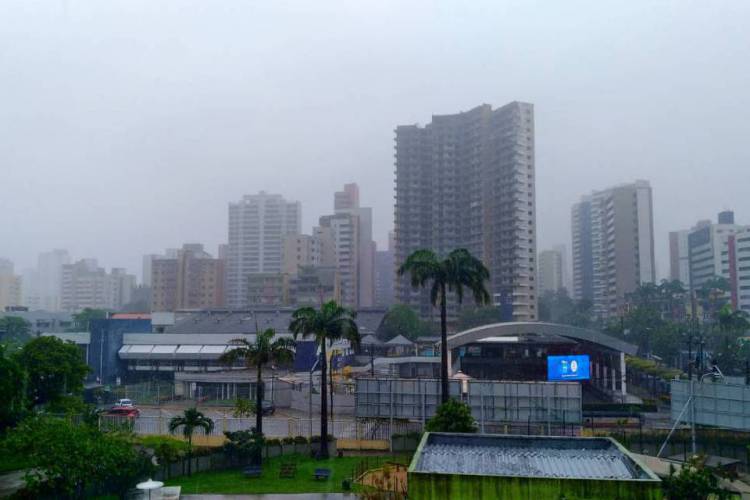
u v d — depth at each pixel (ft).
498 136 623.36
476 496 80.28
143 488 122.42
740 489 138.31
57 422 128.06
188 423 157.28
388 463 162.50
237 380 288.71
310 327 170.40
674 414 169.99
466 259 184.34
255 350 168.25
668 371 316.60
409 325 486.38
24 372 162.40
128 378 366.43
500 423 182.91
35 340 208.54
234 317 404.36
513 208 600.39
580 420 178.70
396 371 331.36
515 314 588.09
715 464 149.89
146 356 363.76
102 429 171.01
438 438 108.27
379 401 191.21
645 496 77.36
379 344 419.33
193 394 293.02
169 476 146.10
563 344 294.25
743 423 155.33
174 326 404.36
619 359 273.75
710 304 610.65
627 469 92.84
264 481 145.07
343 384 287.89
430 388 188.85
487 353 296.10
